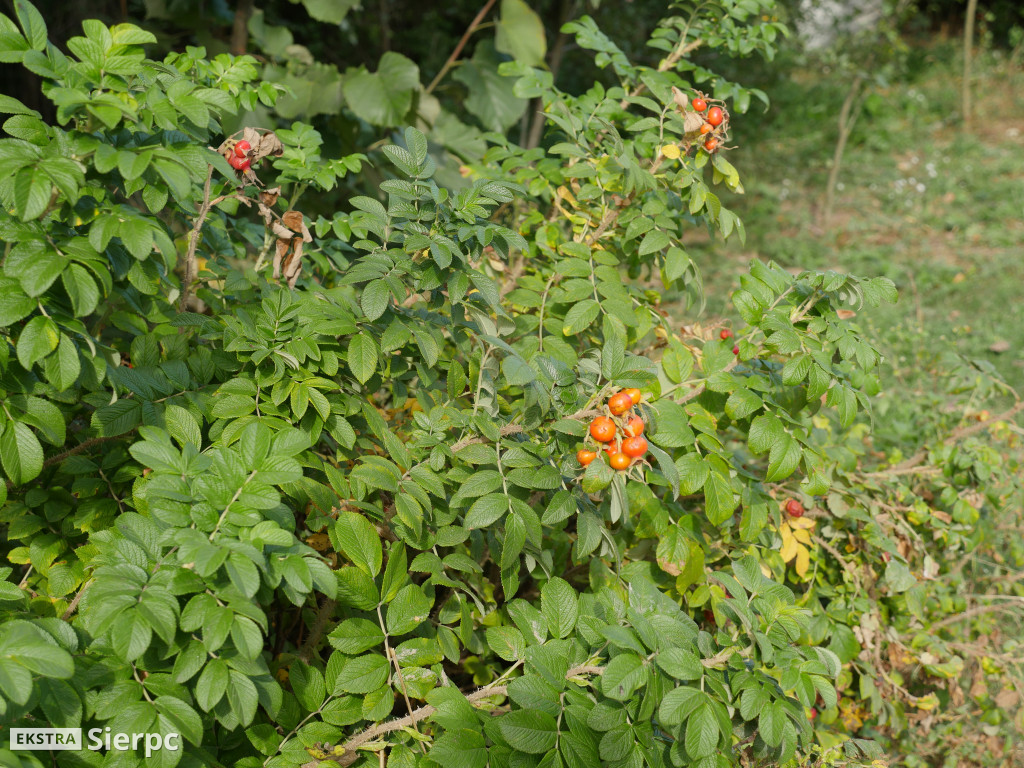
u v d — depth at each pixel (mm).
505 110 5605
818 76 13023
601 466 1641
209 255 2643
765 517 2141
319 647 1990
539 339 2309
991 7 16016
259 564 1280
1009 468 3307
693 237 8852
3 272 1425
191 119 1595
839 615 2576
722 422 2338
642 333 2500
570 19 6977
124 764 1308
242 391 1785
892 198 9898
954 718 3010
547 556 1905
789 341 1972
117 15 5746
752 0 3156
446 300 2023
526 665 1630
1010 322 6977
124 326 2129
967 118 12172
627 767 1452
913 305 7371
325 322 1831
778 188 10203
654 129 2648
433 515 1892
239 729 1635
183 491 1414
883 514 2895
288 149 2365
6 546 2168
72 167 1419
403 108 4703
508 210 3012
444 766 1433
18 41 1484
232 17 5277
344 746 1631
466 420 1902
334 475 1772
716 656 1607
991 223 9219
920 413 3857
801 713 1503
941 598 3070
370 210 1988
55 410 1541
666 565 2117
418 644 1740
